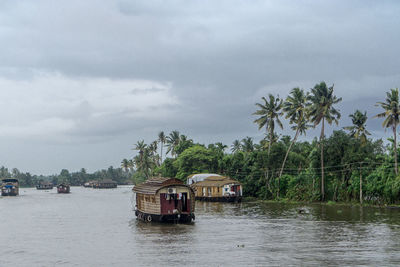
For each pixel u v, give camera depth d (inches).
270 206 2768.2
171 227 1727.4
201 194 3408.0
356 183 2687.0
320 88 2871.6
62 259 1156.5
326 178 2930.6
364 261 1054.4
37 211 2714.1
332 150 2832.2
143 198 1975.9
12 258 1182.9
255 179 3459.6
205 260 1096.2
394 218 1925.4
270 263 1048.8
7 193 4997.5
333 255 1127.6
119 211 2647.6
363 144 2864.2
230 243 1333.7
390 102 2596.0
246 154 4008.4
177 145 5157.5
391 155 2699.3
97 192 6299.2
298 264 1034.1
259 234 1505.9
